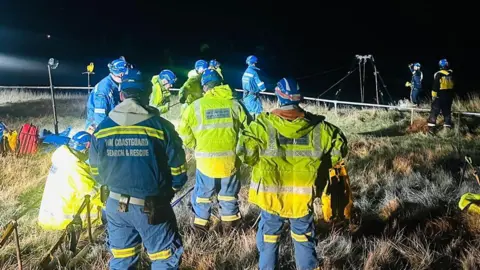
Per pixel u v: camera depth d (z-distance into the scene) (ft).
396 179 26.11
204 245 18.39
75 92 79.05
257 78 35.60
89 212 18.47
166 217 13.91
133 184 13.55
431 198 22.66
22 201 23.38
